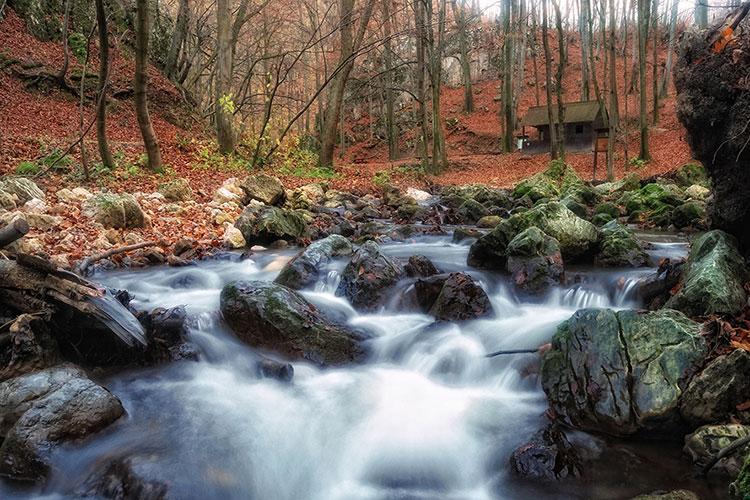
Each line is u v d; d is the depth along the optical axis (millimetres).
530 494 3523
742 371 3658
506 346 5273
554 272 6691
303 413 4492
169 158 16891
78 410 3971
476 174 26266
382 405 4625
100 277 7414
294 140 20375
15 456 3684
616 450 3768
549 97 25688
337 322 5891
